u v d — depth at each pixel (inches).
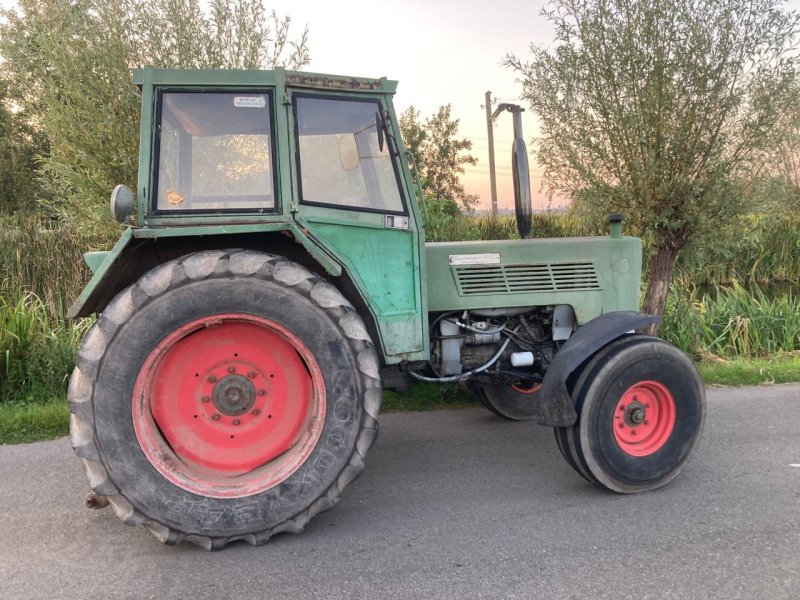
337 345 115.4
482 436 177.5
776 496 132.0
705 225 228.2
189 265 112.2
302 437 120.3
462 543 114.1
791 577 100.8
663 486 137.6
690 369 135.8
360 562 108.2
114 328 109.3
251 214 122.3
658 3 217.2
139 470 109.7
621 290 158.4
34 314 233.6
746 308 308.0
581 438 130.5
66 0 220.5
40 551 113.7
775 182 232.5
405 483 144.1
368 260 129.6
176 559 110.6
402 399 209.8
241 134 123.5
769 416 188.7
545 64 244.5
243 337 119.0
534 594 97.3
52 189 253.0
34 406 196.7
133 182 227.0
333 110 128.5
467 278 150.9
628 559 107.0
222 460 119.4
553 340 159.0
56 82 230.5
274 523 113.7
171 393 118.0
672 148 224.1
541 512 126.5
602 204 239.3
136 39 226.2
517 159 158.1
